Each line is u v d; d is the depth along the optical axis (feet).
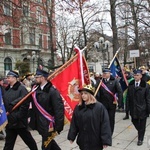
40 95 15.06
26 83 31.58
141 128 20.75
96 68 55.62
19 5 46.29
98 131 12.71
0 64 128.77
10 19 51.11
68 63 19.03
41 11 77.71
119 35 100.48
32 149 16.85
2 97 16.87
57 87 18.60
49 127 14.92
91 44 89.61
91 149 12.72
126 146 20.13
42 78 15.24
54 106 14.76
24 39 133.69
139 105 20.62
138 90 20.75
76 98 18.83
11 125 15.98
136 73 21.06
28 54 132.26
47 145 14.87
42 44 145.48
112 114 22.67
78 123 13.12
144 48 113.70
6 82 21.81
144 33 83.25
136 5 62.08
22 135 16.58
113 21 53.52
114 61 28.99
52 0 64.18
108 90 22.57
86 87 13.07
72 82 18.93
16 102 15.92
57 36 97.76
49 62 148.77
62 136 23.38
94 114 12.76
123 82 29.91
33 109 15.53
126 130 25.44
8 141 16.49
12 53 134.10
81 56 19.21
